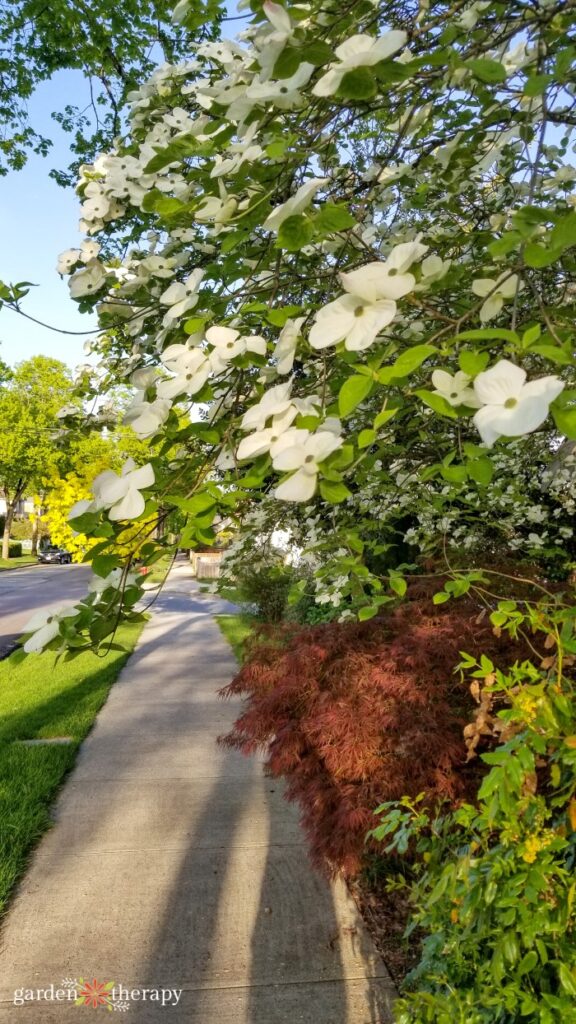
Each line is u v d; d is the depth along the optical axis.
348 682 2.54
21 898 2.76
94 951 2.45
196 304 1.12
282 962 2.39
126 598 1.06
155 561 1.04
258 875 2.94
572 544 4.20
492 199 2.08
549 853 0.99
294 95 0.88
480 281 0.95
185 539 0.91
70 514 0.90
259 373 1.17
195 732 4.85
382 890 2.81
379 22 1.28
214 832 3.32
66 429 2.23
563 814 1.13
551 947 1.00
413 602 2.89
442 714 2.27
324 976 2.32
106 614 1.06
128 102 1.74
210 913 2.67
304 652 2.79
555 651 1.77
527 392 0.60
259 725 2.80
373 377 0.68
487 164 1.71
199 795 3.75
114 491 0.90
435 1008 1.12
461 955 1.18
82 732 4.75
